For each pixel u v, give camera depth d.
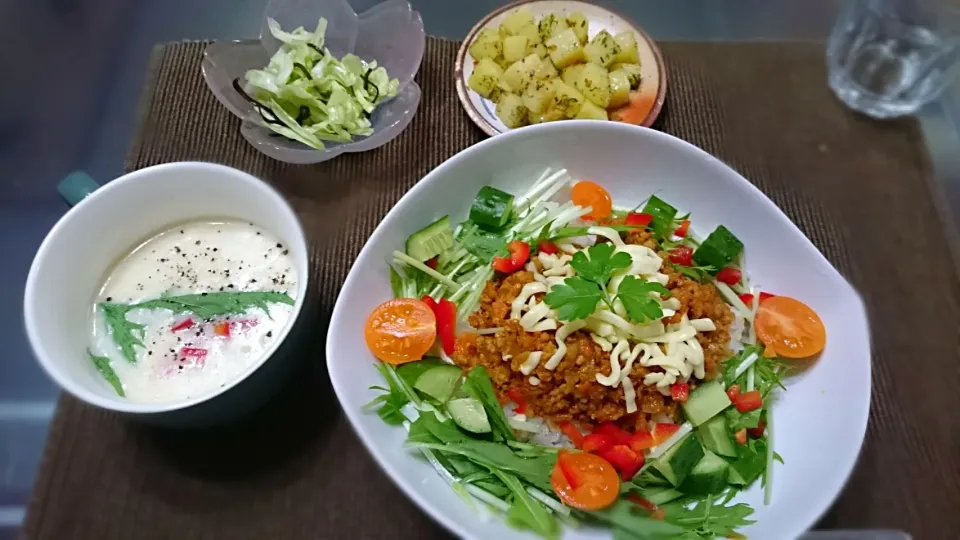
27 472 0.28
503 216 0.31
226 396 0.23
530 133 0.31
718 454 0.28
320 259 0.32
